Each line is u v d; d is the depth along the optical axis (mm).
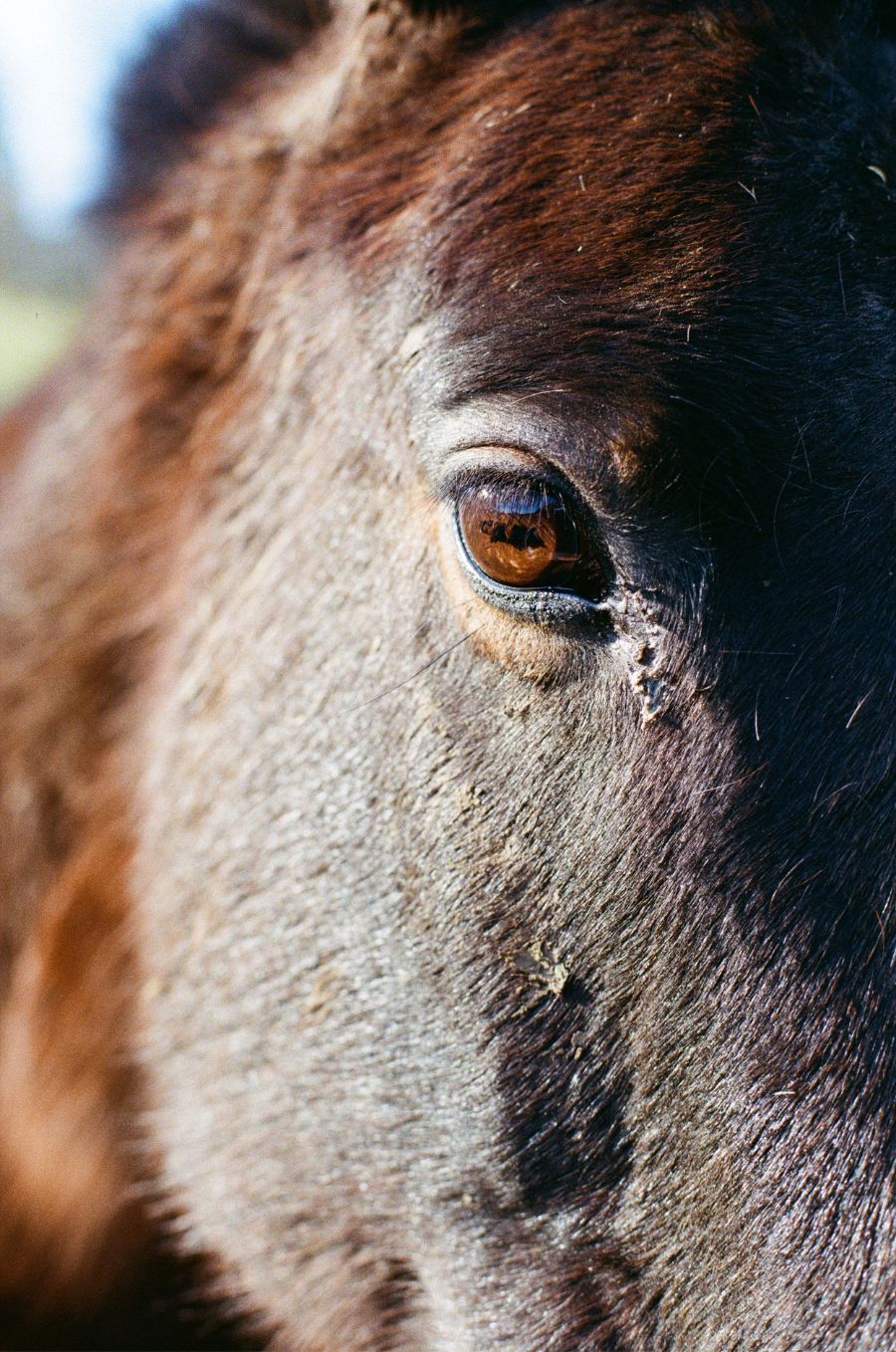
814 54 616
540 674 607
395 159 664
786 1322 581
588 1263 619
